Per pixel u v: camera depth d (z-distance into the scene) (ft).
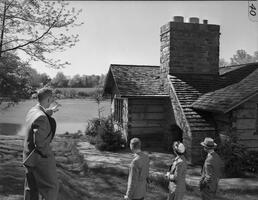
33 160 13.50
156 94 53.21
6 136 65.36
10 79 40.32
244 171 37.63
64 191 26.73
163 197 29.58
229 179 34.45
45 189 13.73
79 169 39.11
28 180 14.06
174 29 54.13
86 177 35.53
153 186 32.35
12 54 41.93
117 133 52.85
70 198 26.14
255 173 37.14
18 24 40.40
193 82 53.01
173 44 54.24
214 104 42.27
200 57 55.57
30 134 13.51
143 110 54.75
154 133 55.21
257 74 47.52
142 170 19.34
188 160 43.32
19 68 41.70
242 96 39.19
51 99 14.71
